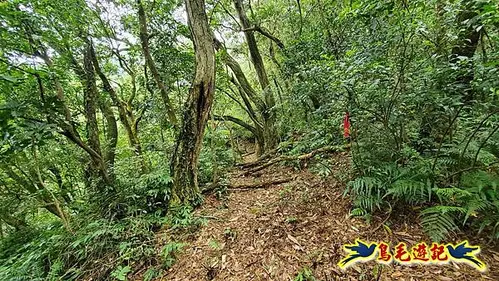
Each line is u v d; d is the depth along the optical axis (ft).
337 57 14.71
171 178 12.01
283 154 18.31
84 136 15.97
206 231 10.25
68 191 16.02
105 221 11.05
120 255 9.43
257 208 11.38
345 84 8.36
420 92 7.83
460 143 8.04
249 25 24.49
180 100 18.04
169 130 18.37
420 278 6.36
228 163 20.35
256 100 24.88
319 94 12.84
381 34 8.55
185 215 11.19
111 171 14.06
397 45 8.41
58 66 13.07
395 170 8.46
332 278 6.93
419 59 8.59
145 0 18.15
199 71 11.63
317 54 17.10
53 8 12.92
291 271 7.47
